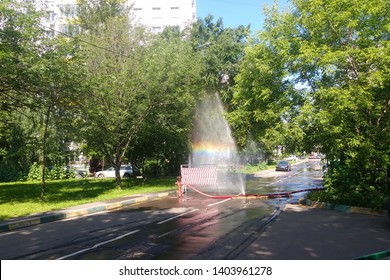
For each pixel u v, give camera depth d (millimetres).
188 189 22016
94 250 7582
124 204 15570
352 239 8203
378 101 12414
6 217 12039
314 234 8766
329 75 12945
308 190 19281
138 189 21406
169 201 16562
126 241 8344
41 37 14867
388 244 7711
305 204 14664
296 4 14375
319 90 12672
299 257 6727
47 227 10766
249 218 11312
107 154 21703
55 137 17688
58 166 32844
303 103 14094
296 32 14336
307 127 13516
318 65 12438
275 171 46062
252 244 7793
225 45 29141
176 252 7246
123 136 21906
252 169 44094
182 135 25359
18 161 31484
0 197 17609
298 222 10477
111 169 38031
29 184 26234
